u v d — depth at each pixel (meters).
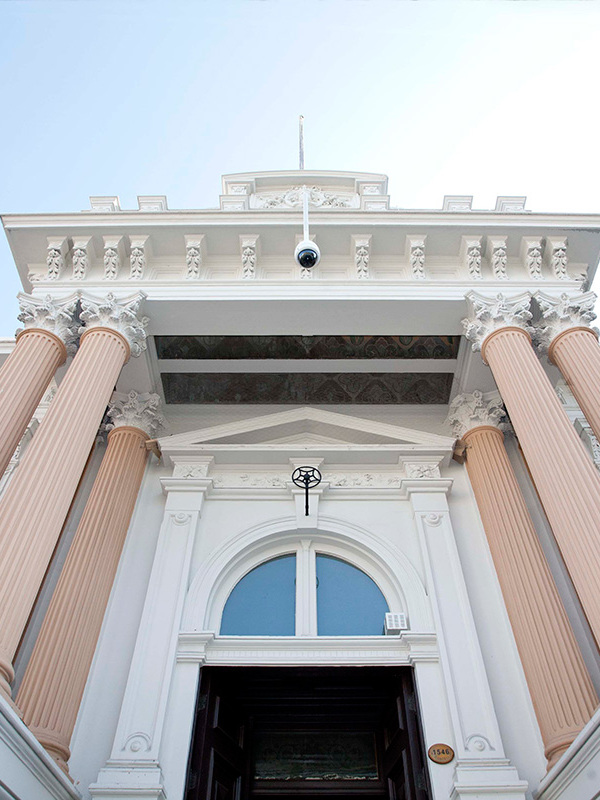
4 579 5.15
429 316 8.81
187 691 6.57
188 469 8.99
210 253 9.40
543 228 9.05
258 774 7.19
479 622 7.33
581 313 8.06
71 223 9.08
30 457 6.20
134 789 5.56
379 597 7.87
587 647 6.98
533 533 7.73
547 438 6.59
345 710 7.37
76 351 8.32
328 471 9.15
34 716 5.82
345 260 9.38
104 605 7.23
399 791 6.60
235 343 9.91
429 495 8.66
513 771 5.78
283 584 8.05
